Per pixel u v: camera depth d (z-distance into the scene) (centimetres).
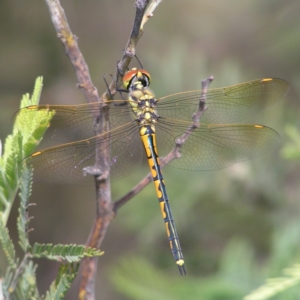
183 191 127
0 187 119
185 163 125
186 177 127
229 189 127
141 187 121
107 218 121
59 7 121
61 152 122
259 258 127
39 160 122
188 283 124
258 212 127
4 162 119
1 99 133
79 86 121
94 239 121
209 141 125
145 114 125
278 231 125
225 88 125
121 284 124
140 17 120
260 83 125
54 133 122
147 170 128
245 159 125
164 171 127
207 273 128
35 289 119
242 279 124
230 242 127
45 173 122
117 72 121
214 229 127
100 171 121
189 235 128
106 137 123
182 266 124
